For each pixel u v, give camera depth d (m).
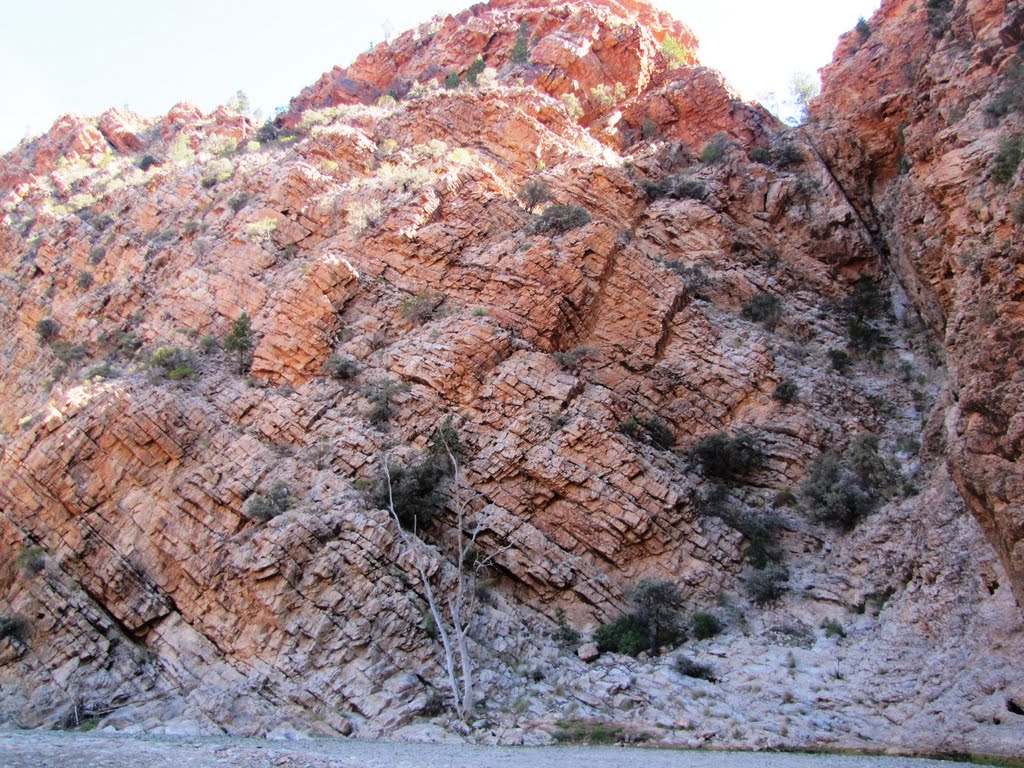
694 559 30.42
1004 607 21.53
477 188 42.53
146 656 26.78
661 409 36.53
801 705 22.61
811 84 63.59
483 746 20.84
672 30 70.56
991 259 21.22
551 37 60.81
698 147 53.97
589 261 38.38
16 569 28.55
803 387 37.00
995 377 18.31
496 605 28.12
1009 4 29.12
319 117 55.69
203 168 50.03
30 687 25.20
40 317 47.06
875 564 28.59
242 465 30.84
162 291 42.28
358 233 40.53
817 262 45.09
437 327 35.84
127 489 30.52
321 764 16.84
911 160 36.44
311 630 25.23
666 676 24.77
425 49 68.69
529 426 32.66
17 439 31.48
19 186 59.28
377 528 27.42
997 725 18.81
